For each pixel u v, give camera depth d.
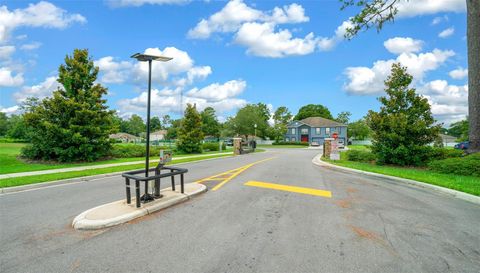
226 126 63.78
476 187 8.01
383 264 3.41
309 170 13.13
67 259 3.52
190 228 4.62
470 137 12.79
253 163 16.56
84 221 4.70
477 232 4.58
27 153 16.25
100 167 14.01
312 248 3.85
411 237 4.32
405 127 14.25
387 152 14.70
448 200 6.98
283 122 81.31
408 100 14.95
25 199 6.93
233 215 5.36
